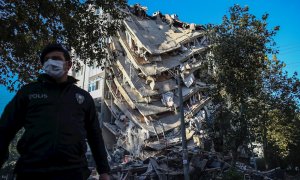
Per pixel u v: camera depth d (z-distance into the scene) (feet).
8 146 8.62
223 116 78.84
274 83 88.48
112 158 131.95
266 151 129.70
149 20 155.02
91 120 9.55
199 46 152.66
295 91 86.94
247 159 123.13
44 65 9.13
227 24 80.18
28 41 41.37
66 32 41.86
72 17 41.32
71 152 8.29
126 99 141.38
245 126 76.74
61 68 9.01
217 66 79.36
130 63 142.20
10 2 36.96
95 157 9.73
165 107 139.33
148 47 139.64
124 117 143.13
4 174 119.55
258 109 80.18
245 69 76.54
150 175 98.53
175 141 128.98
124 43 143.02
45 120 8.36
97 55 45.37
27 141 8.20
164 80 143.84
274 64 89.76
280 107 87.56
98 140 9.66
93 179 97.45
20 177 8.07
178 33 153.48
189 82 142.72
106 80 148.97
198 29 157.48
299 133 132.36
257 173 101.04
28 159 8.04
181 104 77.82
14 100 8.78
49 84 8.93
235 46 76.13
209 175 97.25
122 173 104.73
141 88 140.15
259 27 77.92
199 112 136.46
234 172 74.28
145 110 137.49
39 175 7.89
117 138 142.82
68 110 8.73
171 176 96.99
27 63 44.83
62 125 8.39
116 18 45.21
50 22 41.04
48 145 8.09
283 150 134.41
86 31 42.86
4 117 8.57
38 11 38.75
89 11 43.27
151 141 132.57
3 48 41.65
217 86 78.54
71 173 8.16
